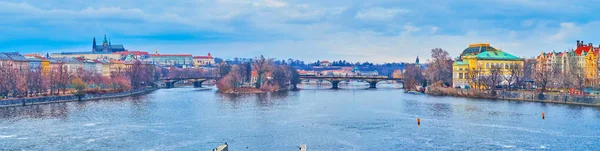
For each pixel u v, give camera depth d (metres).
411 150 180.00
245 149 182.50
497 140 195.38
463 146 185.62
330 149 182.25
